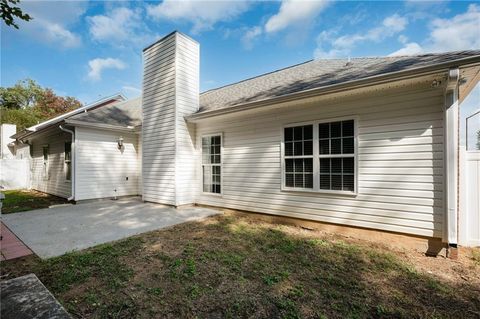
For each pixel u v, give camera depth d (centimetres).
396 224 427
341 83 436
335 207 497
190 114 758
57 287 277
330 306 245
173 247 411
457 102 371
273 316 229
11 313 141
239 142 668
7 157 1639
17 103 3203
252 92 712
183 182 757
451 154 369
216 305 245
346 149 485
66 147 939
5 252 386
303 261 355
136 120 1021
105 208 745
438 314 234
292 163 566
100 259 357
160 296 260
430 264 354
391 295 268
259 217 623
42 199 948
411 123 413
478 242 404
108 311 233
